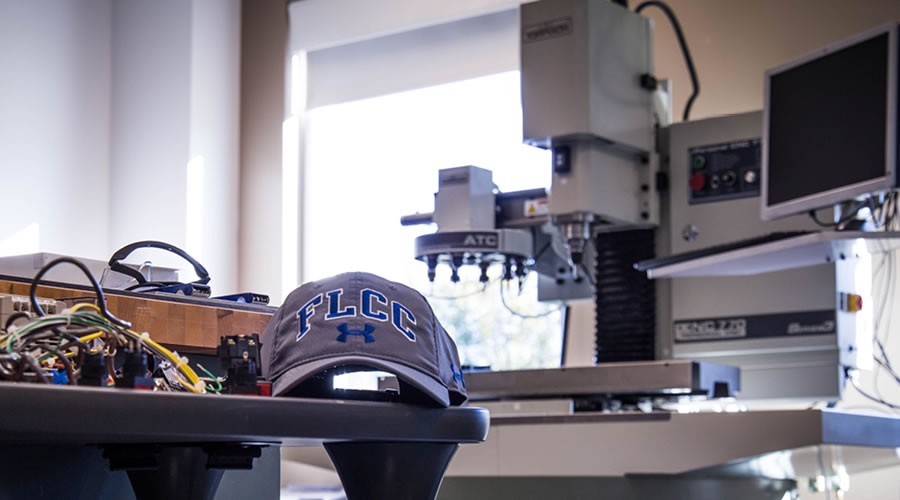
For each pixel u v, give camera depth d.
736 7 3.71
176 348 1.34
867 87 2.31
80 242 4.45
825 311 2.54
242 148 4.75
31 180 4.26
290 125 4.70
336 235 4.67
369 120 4.65
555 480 2.43
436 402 1.03
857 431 2.14
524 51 2.66
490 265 2.90
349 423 0.95
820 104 2.44
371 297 1.05
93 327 0.96
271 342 1.03
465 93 4.41
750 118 2.68
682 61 3.79
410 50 4.48
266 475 1.63
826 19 3.53
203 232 4.49
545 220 2.82
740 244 2.33
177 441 0.95
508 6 4.18
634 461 2.26
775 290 2.61
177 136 4.49
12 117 4.21
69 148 4.43
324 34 4.64
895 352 3.16
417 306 1.09
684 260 2.48
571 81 2.58
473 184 2.81
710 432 2.17
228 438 0.88
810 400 2.59
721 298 2.67
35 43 4.33
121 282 1.54
